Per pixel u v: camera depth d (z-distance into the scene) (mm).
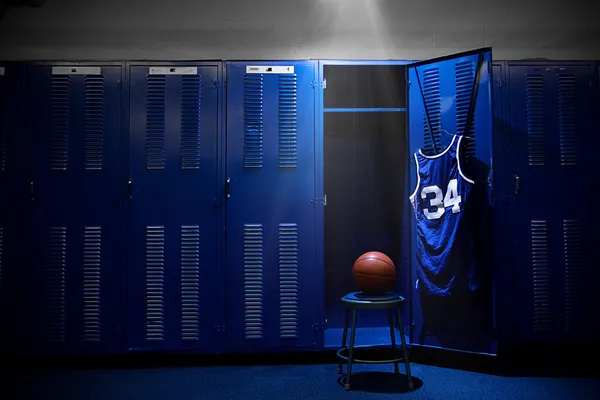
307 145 3789
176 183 3750
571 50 4246
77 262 3711
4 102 3732
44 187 3723
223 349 3703
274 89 3795
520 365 3688
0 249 3686
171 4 4207
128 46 4188
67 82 3758
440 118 3705
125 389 3201
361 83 4270
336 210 4285
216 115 3775
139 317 3697
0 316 3664
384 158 4289
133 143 3752
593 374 3467
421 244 3682
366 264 3365
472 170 3564
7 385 3297
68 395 3094
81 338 3686
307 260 3758
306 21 4238
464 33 4273
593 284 3891
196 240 3732
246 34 4223
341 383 3293
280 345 3717
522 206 3891
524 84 3932
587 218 3910
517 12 4254
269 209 3766
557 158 3920
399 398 3012
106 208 3732
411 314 3777
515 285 3863
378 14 4258
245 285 3730
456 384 3262
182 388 3211
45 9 4160
